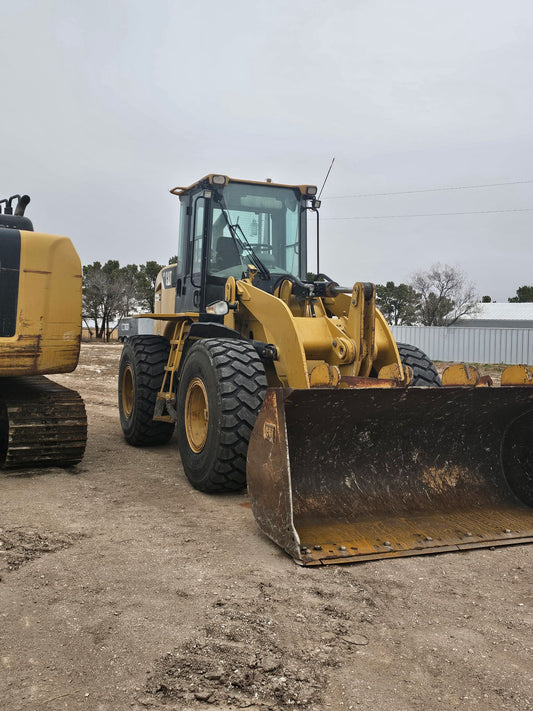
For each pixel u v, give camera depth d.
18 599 2.92
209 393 4.77
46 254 4.91
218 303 5.24
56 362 4.97
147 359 6.74
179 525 4.07
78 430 5.36
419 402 4.08
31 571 3.23
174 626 2.67
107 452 6.56
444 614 2.88
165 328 6.97
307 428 4.01
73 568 3.29
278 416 3.66
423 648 2.56
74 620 2.72
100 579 3.15
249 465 3.97
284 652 2.49
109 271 50.59
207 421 4.79
